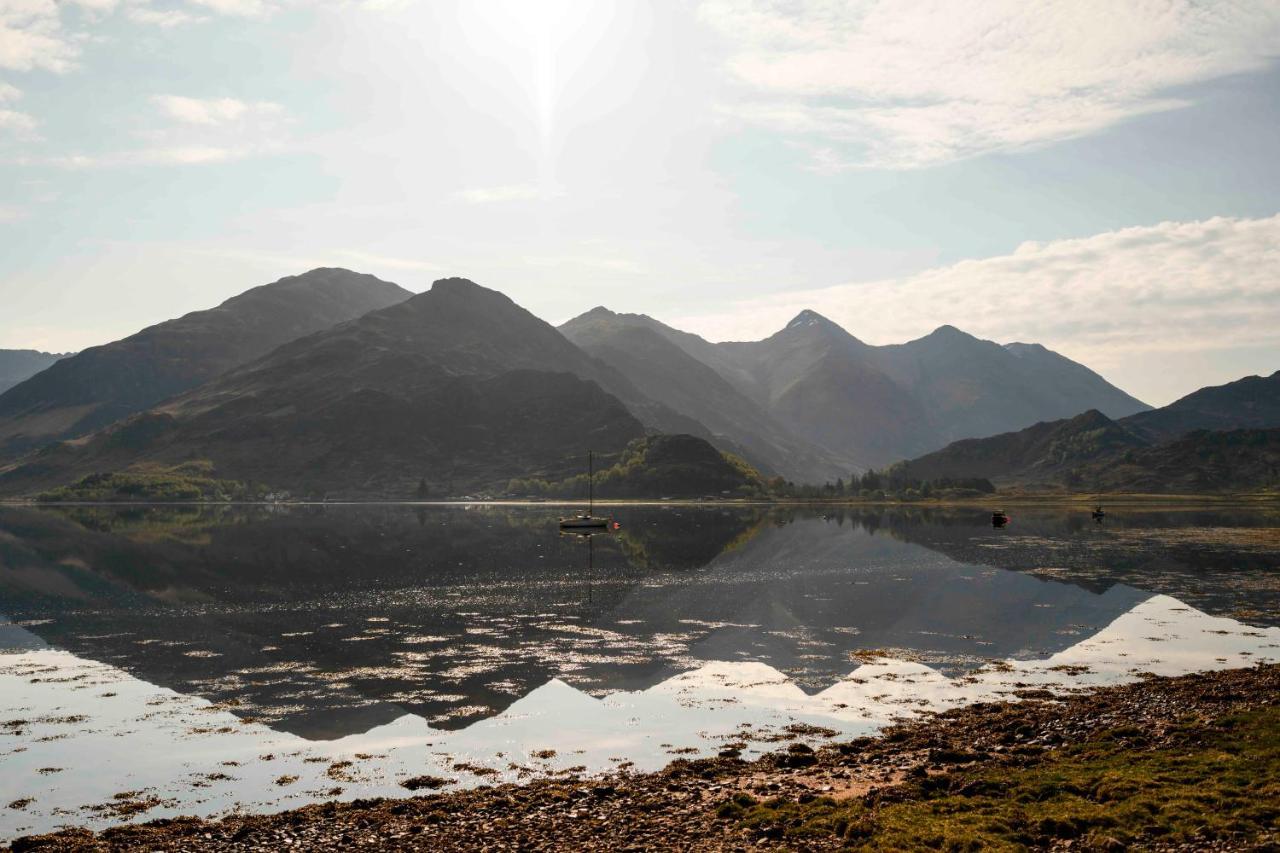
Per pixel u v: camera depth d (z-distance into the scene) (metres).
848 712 43.59
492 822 29.03
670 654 58.09
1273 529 172.12
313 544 151.00
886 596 83.50
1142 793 26.83
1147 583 90.12
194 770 36.19
